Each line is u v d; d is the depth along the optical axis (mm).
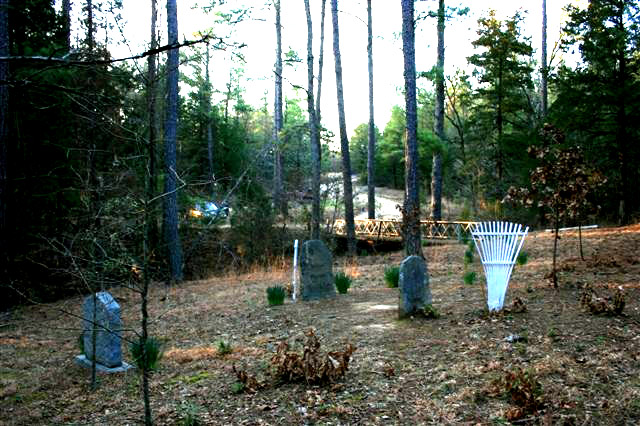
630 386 4492
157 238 12688
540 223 23859
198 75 22438
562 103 19828
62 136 12625
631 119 19000
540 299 7797
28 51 10641
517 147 24422
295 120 50031
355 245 21219
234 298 11203
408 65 13055
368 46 25766
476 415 4254
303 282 10070
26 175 13070
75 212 12133
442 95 23141
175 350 7223
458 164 32500
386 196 43906
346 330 7289
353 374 5414
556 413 4141
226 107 39781
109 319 6672
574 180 8234
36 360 7305
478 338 6215
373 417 4383
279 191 22766
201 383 5664
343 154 21359
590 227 17984
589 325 6254
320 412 4527
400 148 46312
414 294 7637
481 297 8594
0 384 6242
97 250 6309
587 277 9203
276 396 5016
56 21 13273
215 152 30797
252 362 6230
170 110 13078
